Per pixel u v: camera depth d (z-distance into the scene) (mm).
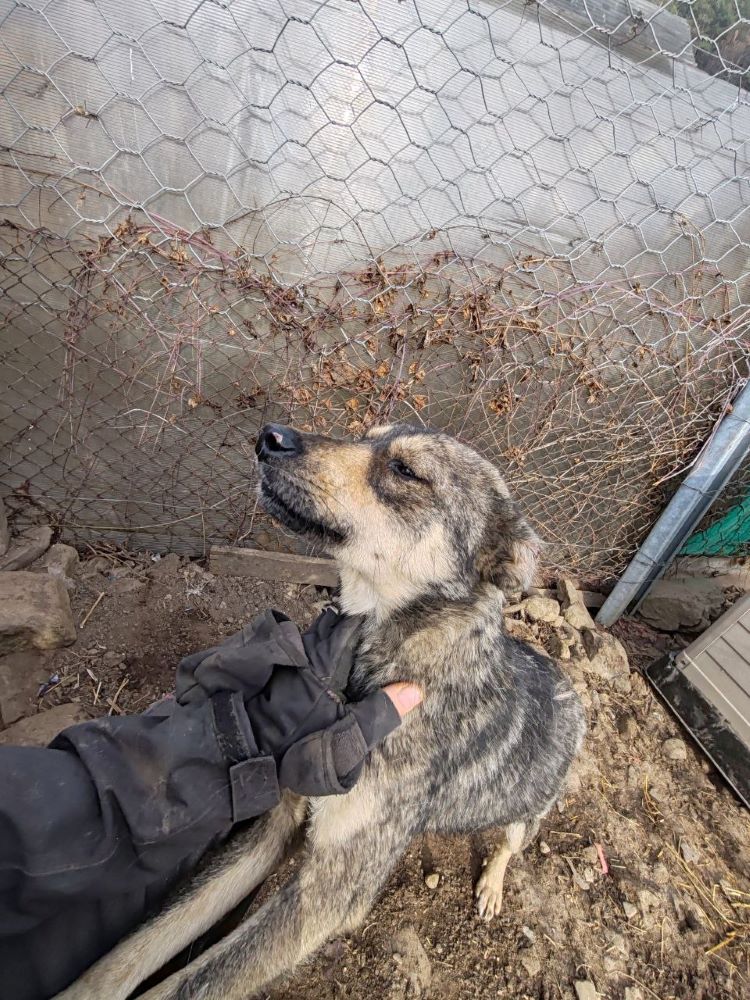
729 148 615
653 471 788
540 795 543
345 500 460
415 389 696
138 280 585
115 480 722
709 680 732
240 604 746
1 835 287
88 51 503
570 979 519
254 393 663
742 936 579
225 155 559
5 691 576
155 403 666
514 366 682
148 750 318
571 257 642
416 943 514
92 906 342
